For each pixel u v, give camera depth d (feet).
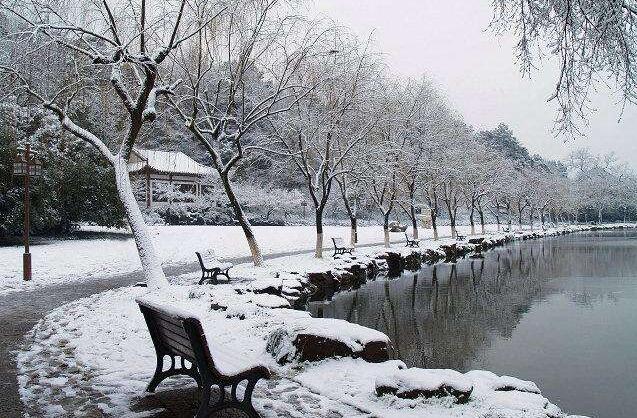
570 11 17.65
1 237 79.30
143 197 148.77
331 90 76.95
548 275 84.02
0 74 48.60
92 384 18.89
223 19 58.65
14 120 80.38
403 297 61.00
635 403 26.96
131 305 36.01
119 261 69.62
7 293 43.21
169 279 53.21
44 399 17.15
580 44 18.78
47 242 80.89
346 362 21.88
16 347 24.44
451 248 113.91
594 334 42.86
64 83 53.16
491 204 210.79
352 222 103.09
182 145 172.65
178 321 14.58
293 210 169.58
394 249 95.40
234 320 30.94
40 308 35.63
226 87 71.56
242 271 58.54
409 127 107.34
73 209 88.74
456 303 57.62
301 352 21.89
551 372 32.42
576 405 26.78
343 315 49.60
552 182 253.44
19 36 41.96
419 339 41.14
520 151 287.48
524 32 19.63
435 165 117.80
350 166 88.28
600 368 33.27
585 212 329.93
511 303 58.18
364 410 16.46
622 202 325.62
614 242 169.07
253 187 157.58
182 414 15.90
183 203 149.07
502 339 41.14
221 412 16.16
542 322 47.83
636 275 82.89
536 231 222.07
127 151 45.78
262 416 15.88
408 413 16.16
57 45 45.70
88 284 49.34
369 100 84.23
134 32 45.01
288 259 74.59
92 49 43.32
